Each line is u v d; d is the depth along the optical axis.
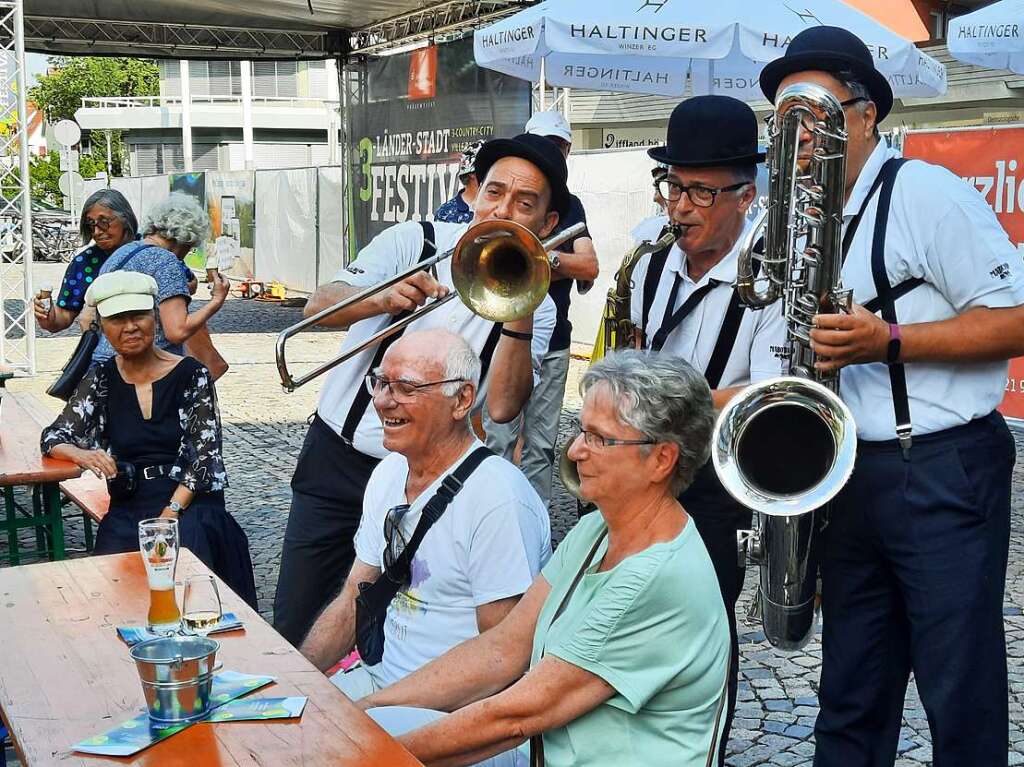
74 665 2.55
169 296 5.46
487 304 2.98
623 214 11.77
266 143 35.12
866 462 2.82
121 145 46.47
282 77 37.47
